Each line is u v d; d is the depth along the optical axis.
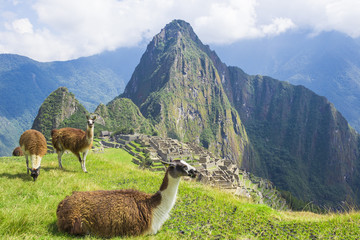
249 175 127.69
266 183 101.62
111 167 14.04
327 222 7.67
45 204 6.73
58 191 8.39
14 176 9.95
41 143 10.16
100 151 82.31
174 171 5.91
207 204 8.77
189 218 7.28
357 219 7.67
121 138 111.06
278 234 6.71
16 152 21.59
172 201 6.03
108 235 5.45
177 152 77.12
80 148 11.77
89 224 5.36
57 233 5.29
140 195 6.09
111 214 5.43
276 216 8.48
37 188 8.35
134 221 5.55
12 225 5.07
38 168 9.58
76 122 171.38
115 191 6.08
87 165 13.85
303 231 6.98
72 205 5.44
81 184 9.36
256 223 7.54
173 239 5.62
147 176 12.30
